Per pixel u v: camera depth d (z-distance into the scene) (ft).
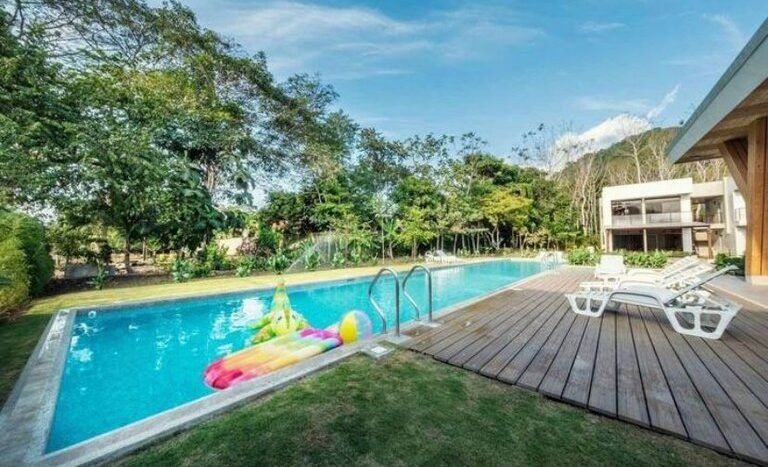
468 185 91.25
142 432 6.76
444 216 76.43
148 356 16.51
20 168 22.35
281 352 13.01
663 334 13.21
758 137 24.34
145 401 12.03
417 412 7.61
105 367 15.03
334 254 54.19
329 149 66.90
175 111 42.98
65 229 35.63
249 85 55.77
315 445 6.48
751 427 6.80
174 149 48.42
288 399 8.22
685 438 6.55
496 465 5.93
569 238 98.99
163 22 41.47
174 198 41.04
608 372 9.54
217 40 50.31
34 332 15.65
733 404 7.70
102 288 29.81
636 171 115.96
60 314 18.67
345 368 10.12
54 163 25.66
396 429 6.97
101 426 10.44
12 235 23.59
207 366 14.58
